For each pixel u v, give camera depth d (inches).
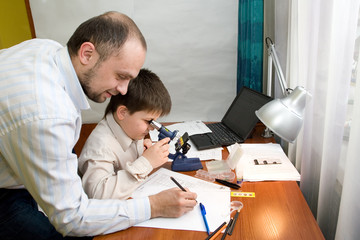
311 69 40.6
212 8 65.8
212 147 46.5
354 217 29.3
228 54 68.5
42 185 24.1
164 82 72.6
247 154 43.0
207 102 72.9
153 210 28.7
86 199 28.0
